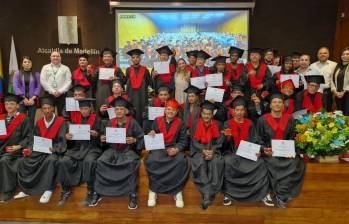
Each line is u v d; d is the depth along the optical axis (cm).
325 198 360
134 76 491
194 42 695
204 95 473
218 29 688
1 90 564
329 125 360
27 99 513
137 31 699
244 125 382
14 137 392
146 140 371
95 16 704
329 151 359
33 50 719
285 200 351
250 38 695
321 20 680
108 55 489
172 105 383
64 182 365
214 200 364
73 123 410
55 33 712
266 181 352
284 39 692
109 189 362
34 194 369
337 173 356
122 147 382
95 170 367
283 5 683
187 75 512
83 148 387
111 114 407
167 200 370
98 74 505
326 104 509
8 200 373
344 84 500
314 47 689
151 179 363
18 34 715
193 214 368
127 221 374
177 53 701
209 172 355
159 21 694
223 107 450
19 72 520
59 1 702
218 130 386
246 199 353
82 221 375
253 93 484
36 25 711
